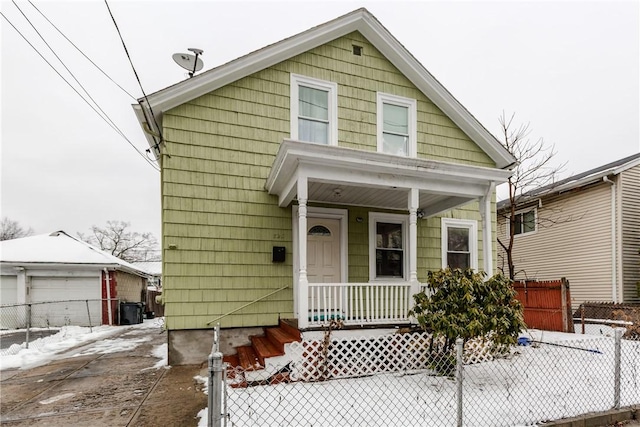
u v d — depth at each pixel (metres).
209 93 6.46
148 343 8.48
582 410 3.72
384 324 5.48
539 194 13.14
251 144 6.62
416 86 8.00
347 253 7.26
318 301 5.37
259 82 6.77
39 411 3.79
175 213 6.08
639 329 8.02
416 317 5.12
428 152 7.92
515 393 4.14
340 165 5.38
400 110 7.86
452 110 8.12
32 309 12.49
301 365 4.93
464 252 8.43
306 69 7.12
